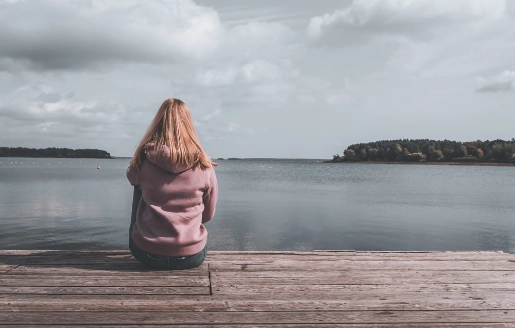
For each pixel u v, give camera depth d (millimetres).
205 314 2715
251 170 111625
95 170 84062
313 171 102812
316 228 15023
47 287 3150
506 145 159750
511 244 12625
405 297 3135
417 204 24906
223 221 16359
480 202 26641
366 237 13492
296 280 3506
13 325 2467
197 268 3754
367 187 41625
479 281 3578
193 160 3344
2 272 3516
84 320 2562
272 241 12492
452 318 2742
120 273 3520
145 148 3359
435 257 4422
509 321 2703
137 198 3586
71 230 13555
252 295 3102
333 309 2861
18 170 76312
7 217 16469
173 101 3506
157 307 2803
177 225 3375
